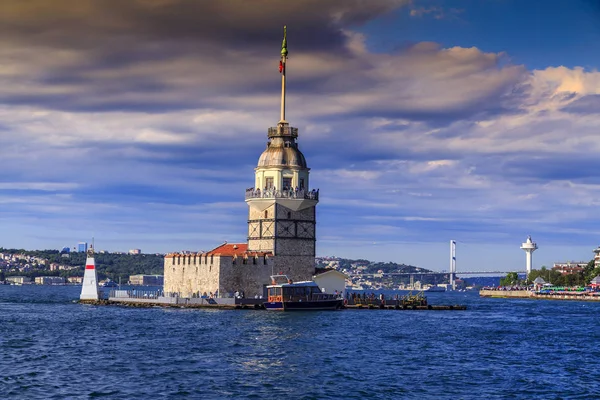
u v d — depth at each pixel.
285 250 164.88
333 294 167.88
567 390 69.94
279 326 116.94
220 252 170.62
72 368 77.25
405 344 97.38
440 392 67.94
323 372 75.81
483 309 189.50
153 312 149.75
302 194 165.00
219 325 118.62
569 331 121.94
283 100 170.25
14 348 91.69
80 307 173.88
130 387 68.25
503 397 66.69
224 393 66.19
